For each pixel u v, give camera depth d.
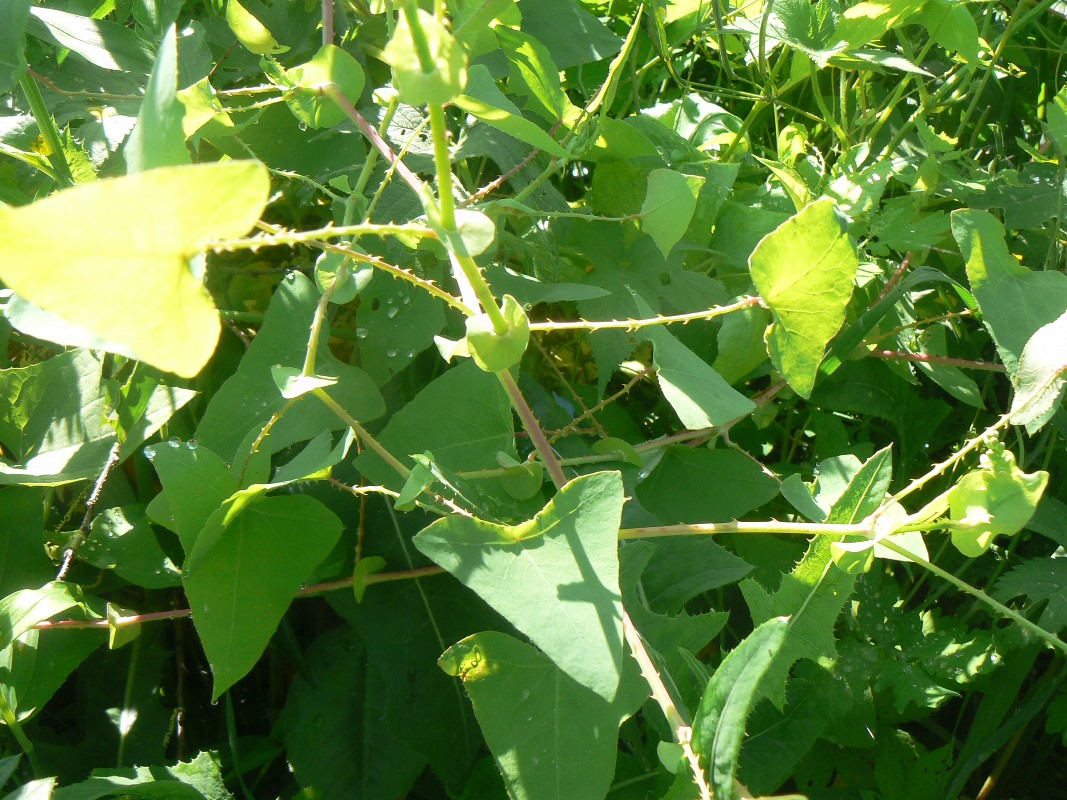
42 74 0.40
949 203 0.48
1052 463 0.44
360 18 0.42
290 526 0.30
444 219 0.21
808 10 0.45
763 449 0.46
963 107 0.55
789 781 0.39
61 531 0.36
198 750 0.37
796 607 0.31
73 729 0.36
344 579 0.36
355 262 0.31
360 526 0.36
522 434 0.38
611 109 0.52
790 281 0.28
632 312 0.40
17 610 0.31
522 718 0.26
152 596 0.37
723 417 0.29
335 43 0.43
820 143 0.53
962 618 0.40
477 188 0.42
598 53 0.43
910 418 0.45
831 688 0.37
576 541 0.23
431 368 0.40
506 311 0.25
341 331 0.41
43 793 0.27
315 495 0.36
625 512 0.35
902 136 0.48
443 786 0.36
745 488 0.38
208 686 0.38
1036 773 0.41
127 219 0.16
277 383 0.29
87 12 0.42
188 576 0.29
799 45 0.44
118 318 0.17
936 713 0.44
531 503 0.33
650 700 0.31
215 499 0.29
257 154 0.39
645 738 0.35
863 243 0.42
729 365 0.38
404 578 0.36
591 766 0.26
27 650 0.32
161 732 0.35
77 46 0.37
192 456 0.29
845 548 0.28
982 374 0.48
